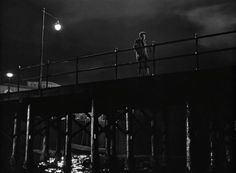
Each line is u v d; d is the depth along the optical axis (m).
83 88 13.96
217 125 13.59
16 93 16.50
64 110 17.83
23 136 24.75
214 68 10.98
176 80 11.66
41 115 17.75
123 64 12.90
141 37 15.22
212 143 13.27
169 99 14.41
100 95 13.73
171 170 16.75
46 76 15.62
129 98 14.36
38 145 26.94
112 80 13.12
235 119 13.54
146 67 14.84
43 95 15.28
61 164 19.14
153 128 19.19
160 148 20.89
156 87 12.31
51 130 28.91
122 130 16.19
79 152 28.42
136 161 19.67
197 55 11.24
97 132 13.45
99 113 14.95
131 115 16.69
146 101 14.90
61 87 14.67
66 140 17.44
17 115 18.00
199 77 11.23
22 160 20.44
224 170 12.47
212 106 13.08
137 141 23.62
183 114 22.38
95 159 13.14
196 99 11.91
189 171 10.57
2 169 17.53
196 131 11.19
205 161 11.09
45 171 16.91
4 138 19.98
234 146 12.91
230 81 10.84
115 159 18.03
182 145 22.00
